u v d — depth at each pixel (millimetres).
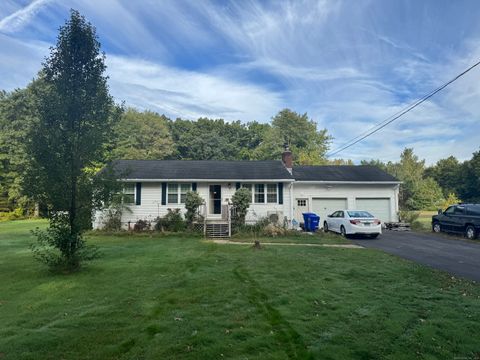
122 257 10297
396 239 15695
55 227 8180
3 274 7922
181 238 15562
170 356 3775
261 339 4234
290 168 22375
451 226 17234
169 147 49344
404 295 6242
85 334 4391
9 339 4230
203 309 5402
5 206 33375
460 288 6805
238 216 17609
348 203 21938
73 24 8172
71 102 8000
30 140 7914
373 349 3982
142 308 5445
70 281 7227
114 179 8672
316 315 5137
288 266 8953
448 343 4168
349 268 8711
